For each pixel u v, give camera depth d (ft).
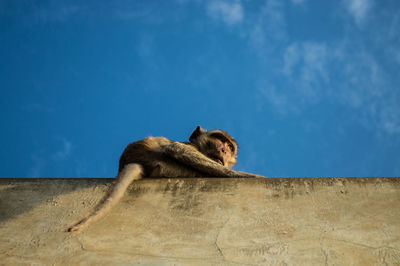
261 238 18.75
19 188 22.97
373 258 17.39
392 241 18.19
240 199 21.08
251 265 17.35
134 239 19.04
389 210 19.88
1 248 18.99
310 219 19.65
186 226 19.69
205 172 26.30
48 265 17.94
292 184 21.68
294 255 17.74
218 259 17.72
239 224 19.63
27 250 18.79
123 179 22.81
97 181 23.25
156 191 22.17
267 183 21.88
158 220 20.13
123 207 21.21
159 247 18.52
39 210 21.44
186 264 17.54
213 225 19.66
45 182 23.29
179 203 21.15
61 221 20.57
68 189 22.76
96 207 20.88
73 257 18.26
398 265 17.01
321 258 17.52
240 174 25.61
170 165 26.73
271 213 20.12
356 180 21.59
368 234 18.62
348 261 17.31
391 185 21.18
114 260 17.95
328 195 20.93
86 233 19.52
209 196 21.43
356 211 19.93
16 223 20.63
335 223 19.33
